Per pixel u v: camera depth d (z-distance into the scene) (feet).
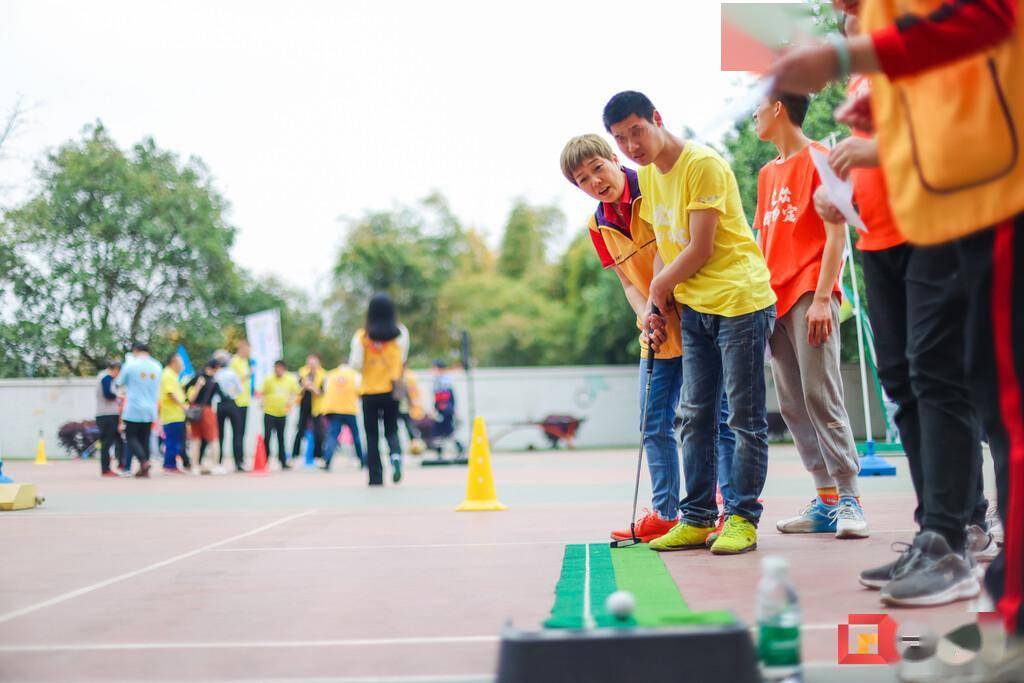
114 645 8.15
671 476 14.17
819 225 14.62
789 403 15.08
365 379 31.19
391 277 129.70
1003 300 6.90
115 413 45.14
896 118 7.43
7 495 23.26
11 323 73.10
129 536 16.90
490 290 129.80
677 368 14.24
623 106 12.57
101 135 77.82
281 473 45.91
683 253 12.74
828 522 14.83
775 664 5.86
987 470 26.27
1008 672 6.14
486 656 7.39
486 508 20.99
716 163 12.69
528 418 80.12
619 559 12.37
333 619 9.06
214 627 8.83
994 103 6.77
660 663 5.52
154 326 81.05
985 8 6.37
